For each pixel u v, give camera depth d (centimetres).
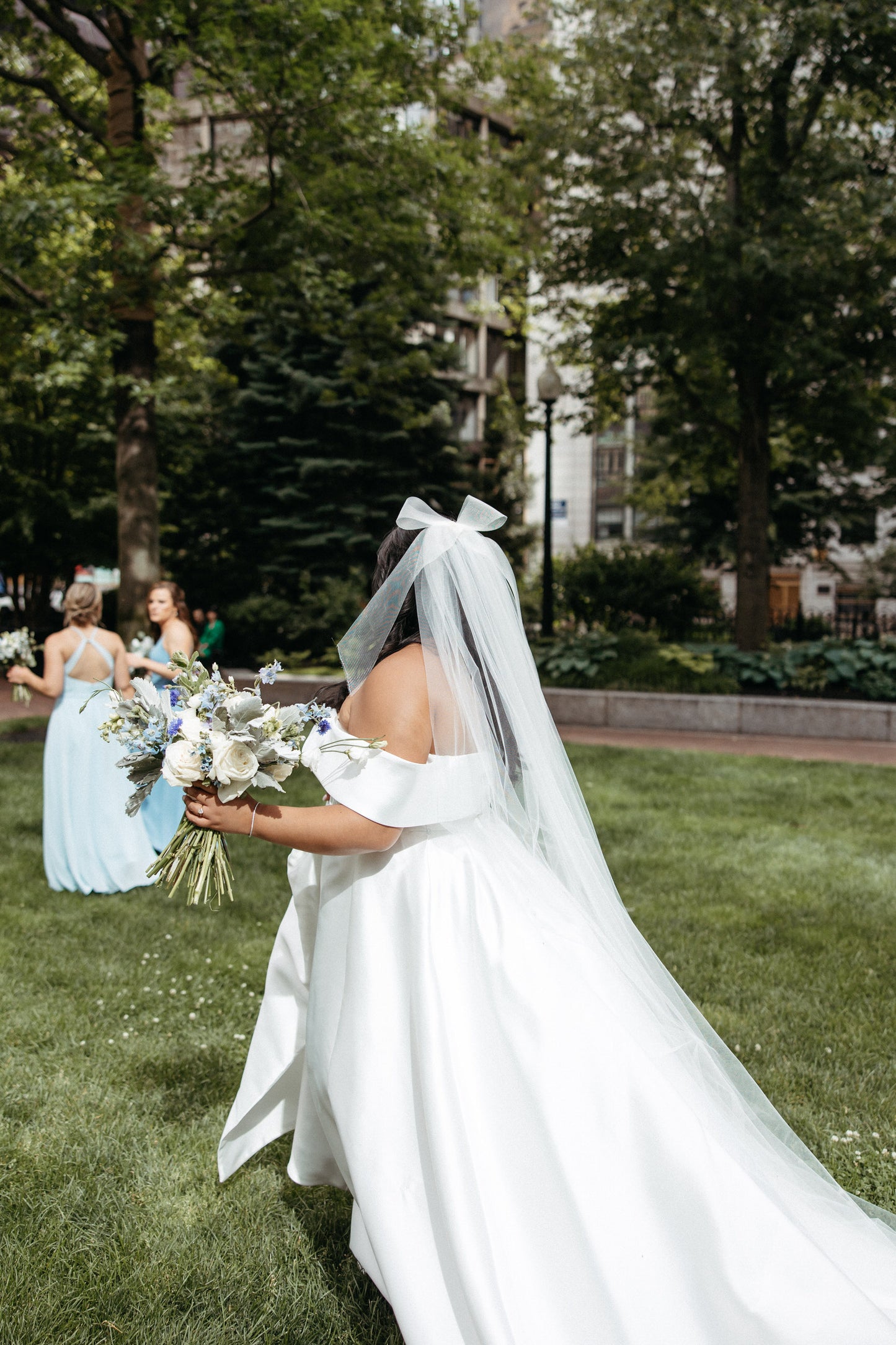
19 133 1116
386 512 1891
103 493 1961
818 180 1162
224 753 189
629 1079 177
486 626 205
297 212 1009
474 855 200
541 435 3588
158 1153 280
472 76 1200
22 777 833
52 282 1086
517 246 1262
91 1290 223
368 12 1005
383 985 194
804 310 1223
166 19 901
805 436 1563
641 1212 170
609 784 842
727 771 910
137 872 543
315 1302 222
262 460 1877
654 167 1224
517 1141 177
